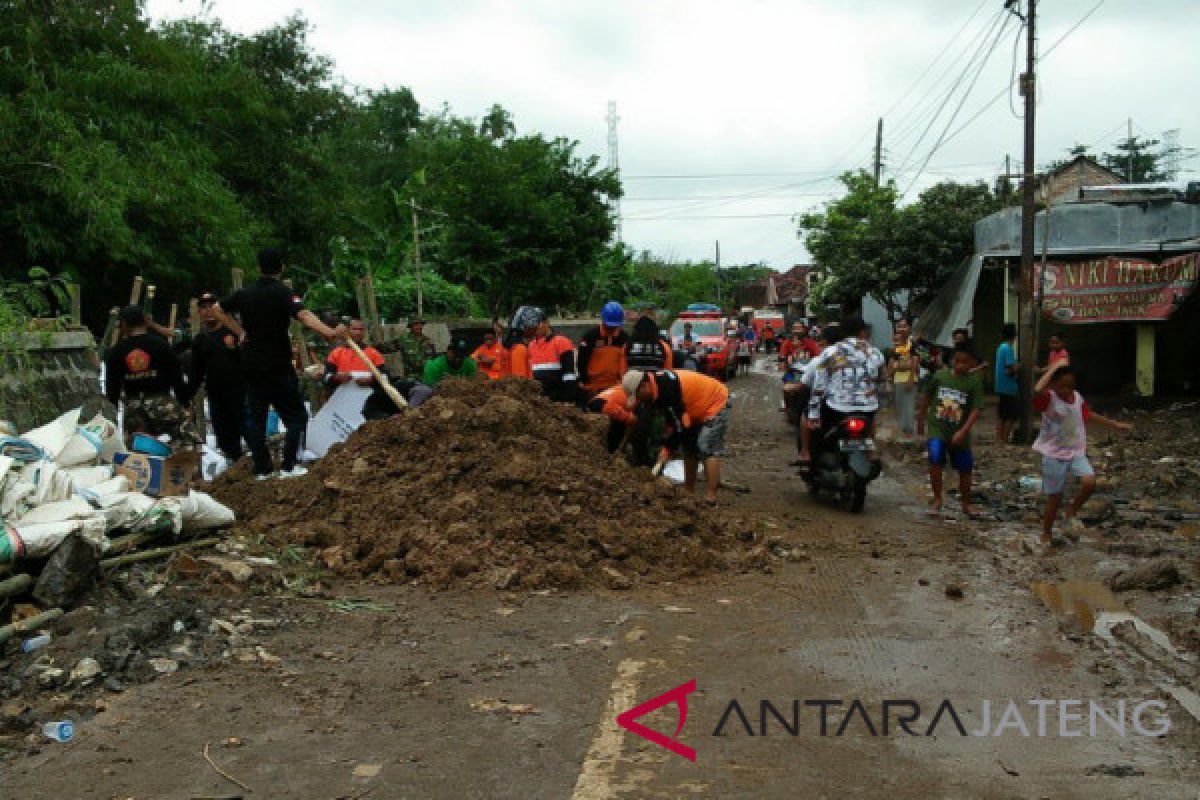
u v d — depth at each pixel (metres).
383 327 15.61
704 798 3.63
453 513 6.86
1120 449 13.74
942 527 8.95
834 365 9.62
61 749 3.92
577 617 5.82
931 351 25.73
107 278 19.14
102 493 6.20
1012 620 5.93
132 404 8.46
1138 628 5.75
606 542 6.91
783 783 3.76
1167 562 6.74
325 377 10.17
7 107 16.44
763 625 5.76
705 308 35.16
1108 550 7.91
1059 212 22.23
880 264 29.25
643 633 5.54
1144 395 22.25
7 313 9.70
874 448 9.44
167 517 6.18
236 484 7.86
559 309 36.69
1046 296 21.59
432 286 24.98
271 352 8.36
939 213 28.66
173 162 18.78
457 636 5.41
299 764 3.83
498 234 27.72
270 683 4.64
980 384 9.40
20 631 4.82
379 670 4.86
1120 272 21.12
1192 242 21.38
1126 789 3.72
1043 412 8.35
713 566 7.05
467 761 3.89
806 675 4.93
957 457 9.50
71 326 10.71
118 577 5.62
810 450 10.15
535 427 7.92
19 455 5.72
